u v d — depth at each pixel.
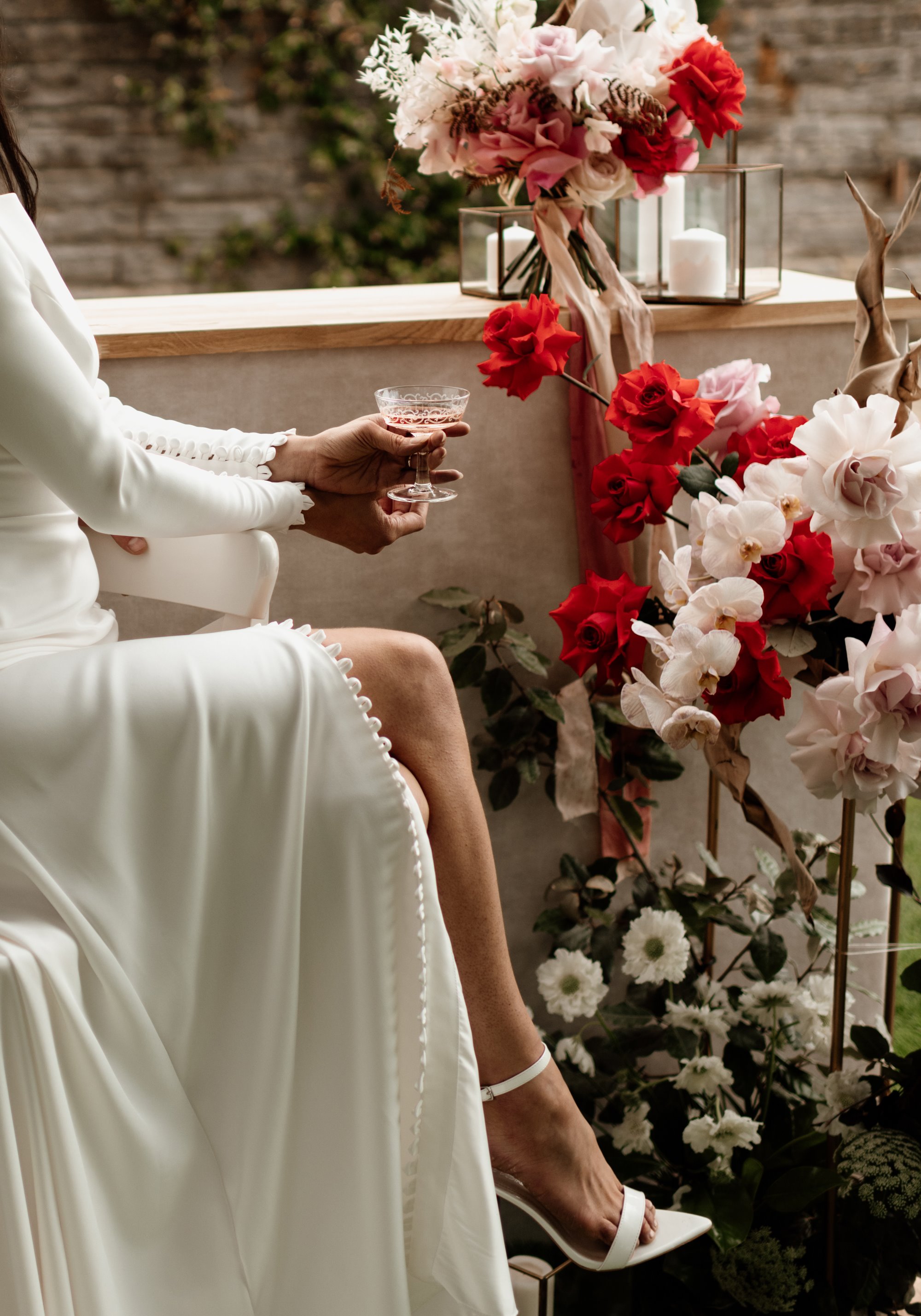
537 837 1.89
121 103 4.54
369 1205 1.10
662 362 1.53
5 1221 0.96
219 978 1.10
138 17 4.48
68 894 1.04
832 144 4.64
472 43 1.69
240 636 1.16
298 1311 1.11
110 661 1.11
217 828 1.09
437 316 1.73
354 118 4.67
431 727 1.22
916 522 1.24
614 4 1.69
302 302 1.93
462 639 1.78
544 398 1.76
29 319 1.11
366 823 1.10
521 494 1.79
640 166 1.69
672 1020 1.65
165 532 1.22
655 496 1.42
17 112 4.45
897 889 1.49
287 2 4.56
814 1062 1.83
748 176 1.72
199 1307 1.07
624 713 1.31
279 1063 1.09
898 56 4.61
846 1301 1.56
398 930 1.12
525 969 1.93
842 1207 1.55
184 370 1.65
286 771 1.09
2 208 1.22
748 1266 1.51
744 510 1.27
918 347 1.34
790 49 4.58
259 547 1.29
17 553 1.20
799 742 1.29
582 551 1.80
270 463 1.39
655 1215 1.34
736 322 1.78
